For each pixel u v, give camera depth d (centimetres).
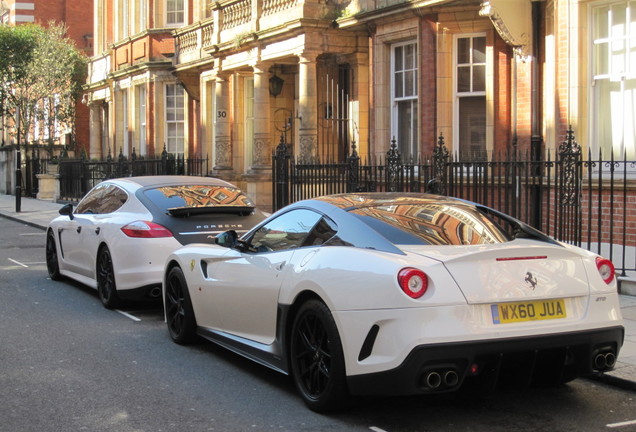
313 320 554
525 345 498
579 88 1162
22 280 1177
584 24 1161
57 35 3669
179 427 525
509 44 1330
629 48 1116
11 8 4247
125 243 888
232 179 2192
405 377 482
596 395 590
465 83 1470
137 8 2864
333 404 534
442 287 491
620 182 1109
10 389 616
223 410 561
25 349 746
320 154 1841
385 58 1619
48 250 1189
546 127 1262
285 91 2098
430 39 1483
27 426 529
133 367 682
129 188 971
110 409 565
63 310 941
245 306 646
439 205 625
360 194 655
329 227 591
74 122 3762
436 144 1473
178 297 773
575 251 551
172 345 766
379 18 1585
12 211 2639
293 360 571
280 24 1788
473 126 1466
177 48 2508
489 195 1395
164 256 880
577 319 523
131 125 2883
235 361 705
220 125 2206
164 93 2698
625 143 1127
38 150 3641
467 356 485
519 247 524
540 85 1300
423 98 1502
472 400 578
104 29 3322
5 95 3512
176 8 2711
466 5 1415
